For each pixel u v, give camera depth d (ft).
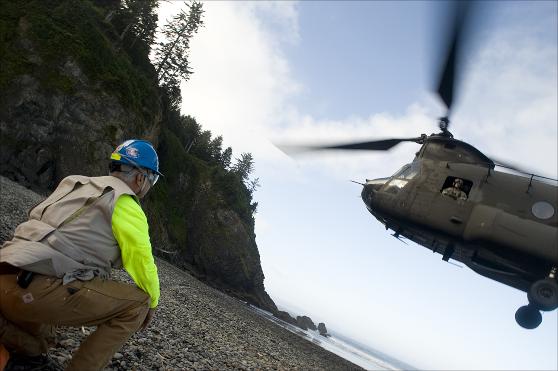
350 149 32.35
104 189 9.71
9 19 135.44
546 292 27.30
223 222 243.19
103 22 194.70
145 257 9.71
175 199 223.71
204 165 283.59
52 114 130.52
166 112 228.84
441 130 34.60
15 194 76.33
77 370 9.66
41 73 132.46
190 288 95.55
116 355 16.63
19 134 123.34
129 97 156.56
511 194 29.99
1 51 128.57
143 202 177.68
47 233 9.11
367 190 38.11
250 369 27.14
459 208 31.32
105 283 9.83
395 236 37.01
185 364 20.47
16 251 8.75
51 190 126.62
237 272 241.96
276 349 54.34
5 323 9.70
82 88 139.74
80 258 9.35
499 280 32.55
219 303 96.84
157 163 11.30
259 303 248.52
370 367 186.60
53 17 145.28
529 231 28.43
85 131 136.36
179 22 235.61
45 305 9.01
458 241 31.58
